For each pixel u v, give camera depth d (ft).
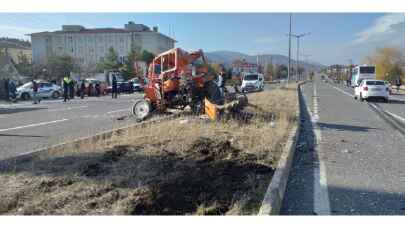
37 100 84.53
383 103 69.31
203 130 28.58
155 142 23.91
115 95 96.43
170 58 41.86
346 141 28.32
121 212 13.17
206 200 14.30
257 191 15.15
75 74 188.03
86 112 53.88
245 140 25.03
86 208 13.51
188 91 40.91
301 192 16.33
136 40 359.46
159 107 42.06
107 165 18.70
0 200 14.16
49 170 17.95
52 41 362.33
